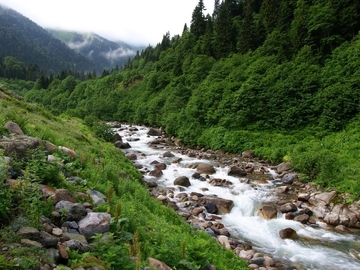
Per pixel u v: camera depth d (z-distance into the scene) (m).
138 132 55.81
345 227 15.88
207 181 23.41
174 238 8.17
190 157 33.41
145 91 86.19
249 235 14.92
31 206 5.51
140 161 29.53
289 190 21.58
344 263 12.41
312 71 41.09
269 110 39.31
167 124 51.97
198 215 16.66
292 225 16.19
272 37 57.34
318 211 17.66
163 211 11.95
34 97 128.25
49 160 8.79
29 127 13.52
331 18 48.22
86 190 8.52
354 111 33.06
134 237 6.44
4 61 197.38
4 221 4.90
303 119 36.62
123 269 5.12
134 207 9.25
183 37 100.88
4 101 24.28
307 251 13.39
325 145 29.52
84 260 4.79
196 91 57.19
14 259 4.07
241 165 29.30
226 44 75.25
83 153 13.82
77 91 118.81
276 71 44.50
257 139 35.88
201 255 7.56
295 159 25.75
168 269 5.84
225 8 88.38
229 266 9.03
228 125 41.47
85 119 42.03
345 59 39.78
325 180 21.02
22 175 6.93
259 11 83.44
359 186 18.42
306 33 51.81
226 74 57.31
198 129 43.94
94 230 6.08
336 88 34.53
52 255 4.62
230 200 18.56
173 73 82.06
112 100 92.50
